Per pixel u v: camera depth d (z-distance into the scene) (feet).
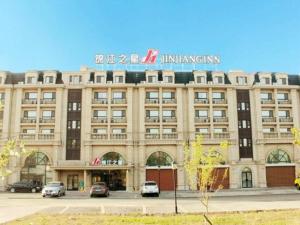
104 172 197.67
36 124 201.46
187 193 168.76
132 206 100.42
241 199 126.31
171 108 207.92
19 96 205.16
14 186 176.65
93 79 210.38
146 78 211.82
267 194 156.35
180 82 215.31
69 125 202.18
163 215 76.89
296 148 208.64
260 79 217.56
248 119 210.18
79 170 196.34
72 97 205.77
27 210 91.15
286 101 214.90
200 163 64.28
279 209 85.61
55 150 196.95
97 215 77.20
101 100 205.87
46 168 197.47
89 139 198.39
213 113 209.46
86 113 202.08
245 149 206.18
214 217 71.82
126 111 205.05
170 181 197.26
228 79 216.54
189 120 205.36
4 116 200.64
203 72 214.69
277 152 208.44
